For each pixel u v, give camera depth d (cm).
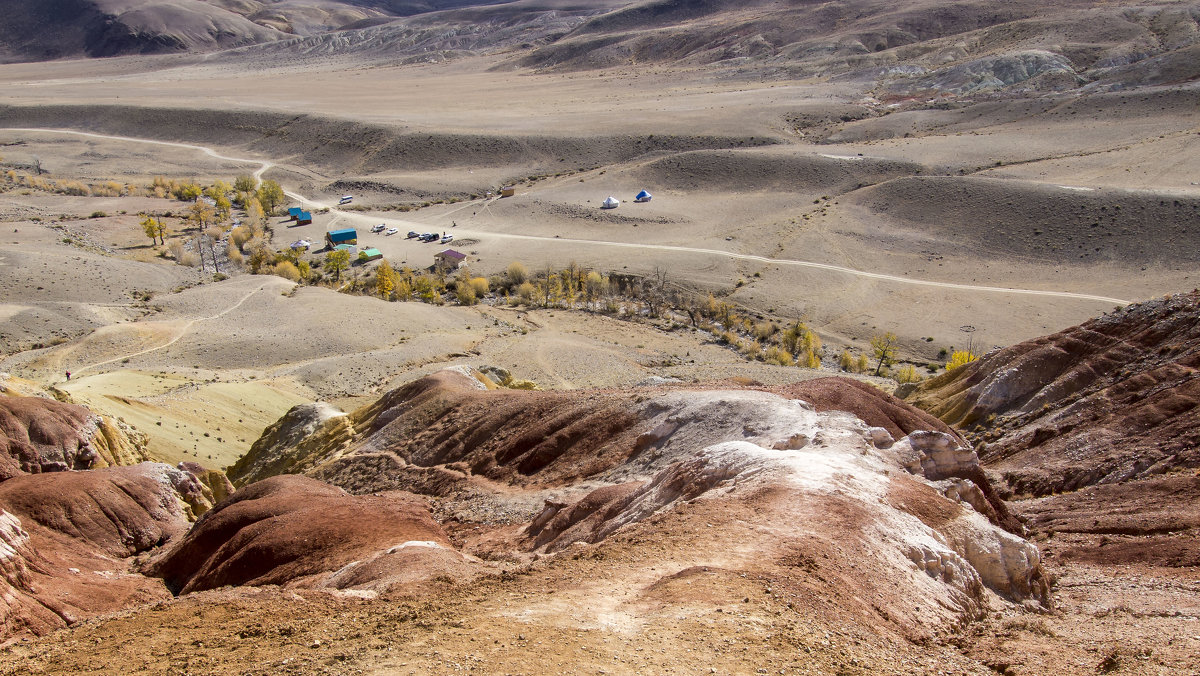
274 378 9281
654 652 1539
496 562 3291
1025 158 18275
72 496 4362
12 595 3030
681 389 4625
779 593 1859
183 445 6562
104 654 1936
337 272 15325
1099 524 3744
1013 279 13750
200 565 3844
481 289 14425
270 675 1573
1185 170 15950
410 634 1706
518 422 4916
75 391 6488
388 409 5919
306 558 3366
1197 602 2567
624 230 17438
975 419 6025
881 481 2761
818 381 4434
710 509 2495
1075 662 1825
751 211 17912
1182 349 5250
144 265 14425
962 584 2312
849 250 15500
